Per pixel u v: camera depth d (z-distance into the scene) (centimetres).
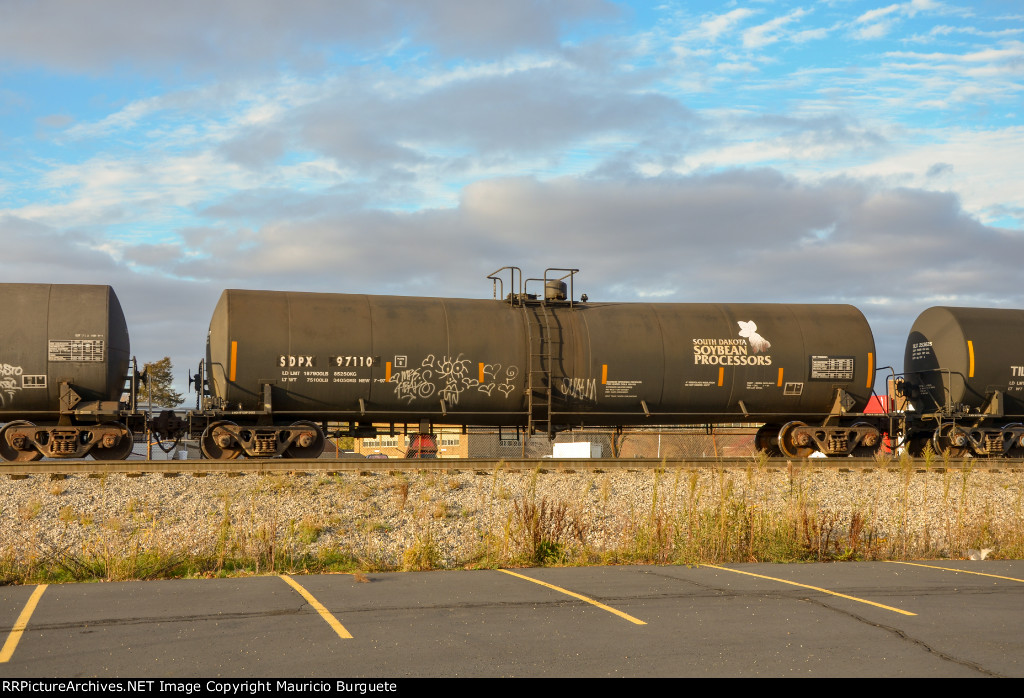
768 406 2308
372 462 1822
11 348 1944
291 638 809
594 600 996
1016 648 797
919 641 819
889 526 1616
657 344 2231
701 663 741
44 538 1342
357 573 1168
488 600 993
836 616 920
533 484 1609
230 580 1123
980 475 2023
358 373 2075
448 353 2127
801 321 2350
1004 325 2486
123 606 945
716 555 1342
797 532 1405
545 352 2170
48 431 1945
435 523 1488
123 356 2075
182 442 2173
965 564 1312
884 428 2411
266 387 2027
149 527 1421
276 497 1592
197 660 735
